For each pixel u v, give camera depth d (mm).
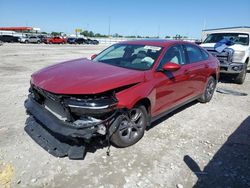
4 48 27562
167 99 4652
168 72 4527
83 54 22469
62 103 3299
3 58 16188
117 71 3992
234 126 5117
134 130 4047
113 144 3939
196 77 5609
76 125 3262
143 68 4250
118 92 3564
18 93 6812
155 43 4926
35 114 3730
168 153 3879
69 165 3422
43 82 3641
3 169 3262
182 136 4504
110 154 3740
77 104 3221
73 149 3477
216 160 3758
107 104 3316
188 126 4977
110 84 3451
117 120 3607
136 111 3951
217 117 5598
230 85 9234
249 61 9867
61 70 4039
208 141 4371
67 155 3562
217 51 8922
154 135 4461
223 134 4695
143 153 3830
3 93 6762
